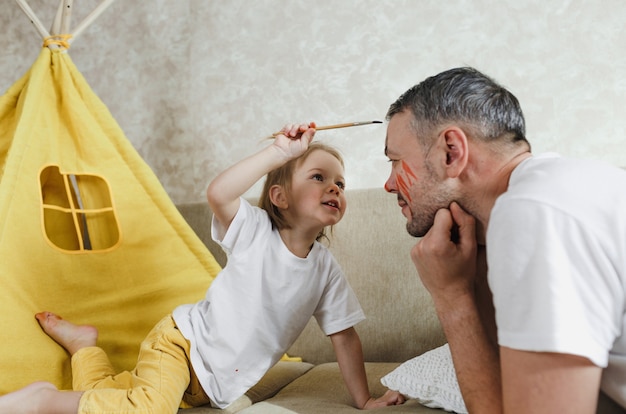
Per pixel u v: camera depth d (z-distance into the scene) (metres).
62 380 1.40
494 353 0.85
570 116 1.62
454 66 1.73
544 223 0.66
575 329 0.62
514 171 0.79
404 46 1.78
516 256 0.67
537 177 0.72
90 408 1.09
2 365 1.32
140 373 1.22
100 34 2.17
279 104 1.92
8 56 2.23
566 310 0.63
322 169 1.32
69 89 1.66
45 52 1.68
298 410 1.13
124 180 1.64
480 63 1.70
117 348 1.50
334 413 1.11
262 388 1.40
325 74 1.87
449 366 1.12
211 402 1.28
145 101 2.10
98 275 1.54
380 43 1.81
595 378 0.64
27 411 1.11
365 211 1.67
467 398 0.84
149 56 2.10
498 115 0.84
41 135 1.59
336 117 1.85
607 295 0.64
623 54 1.58
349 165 1.82
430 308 1.57
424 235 0.93
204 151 2.01
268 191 1.36
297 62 1.91
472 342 0.86
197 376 1.25
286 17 1.93
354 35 1.84
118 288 1.55
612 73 1.59
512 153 0.84
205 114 2.02
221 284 1.31
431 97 0.86
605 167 0.72
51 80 1.68
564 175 0.70
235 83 1.98
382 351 1.60
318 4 1.89
